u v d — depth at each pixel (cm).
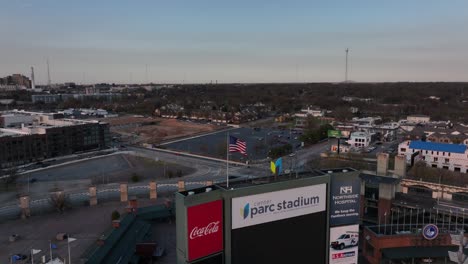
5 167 18650
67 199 12838
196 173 17825
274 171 6650
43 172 18075
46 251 9369
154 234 10694
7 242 9956
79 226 11069
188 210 5453
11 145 19250
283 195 6247
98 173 17800
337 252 6900
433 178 14212
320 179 6569
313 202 6550
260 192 6028
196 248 5578
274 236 6238
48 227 11019
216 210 5744
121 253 9081
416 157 17075
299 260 6538
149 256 9094
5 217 11919
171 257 9188
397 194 11306
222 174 17512
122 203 13225
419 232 8319
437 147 17100
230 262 5872
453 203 10894
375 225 9412
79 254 9181
